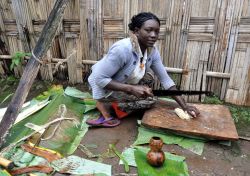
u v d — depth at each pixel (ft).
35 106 8.00
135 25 6.56
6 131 6.02
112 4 8.72
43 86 10.23
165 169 5.76
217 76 8.65
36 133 6.56
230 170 5.96
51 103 7.99
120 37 9.10
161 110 7.67
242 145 6.84
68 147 6.49
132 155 6.23
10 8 9.75
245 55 8.20
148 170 5.68
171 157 6.17
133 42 6.63
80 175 5.49
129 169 5.84
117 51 6.58
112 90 7.01
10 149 5.86
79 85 10.12
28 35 9.99
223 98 8.96
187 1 8.10
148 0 8.40
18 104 6.09
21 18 9.74
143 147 6.52
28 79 6.12
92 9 8.93
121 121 7.76
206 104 8.15
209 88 8.98
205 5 8.02
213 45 8.38
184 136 6.87
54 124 6.97
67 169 5.64
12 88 10.21
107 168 5.77
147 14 6.44
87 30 9.30
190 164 6.10
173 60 8.92
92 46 9.50
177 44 8.67
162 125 6.88
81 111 8.10
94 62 9.62
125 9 8.67
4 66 10.87
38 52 6.11
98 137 7.04
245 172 5.91
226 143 6.72
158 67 7.61
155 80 9.29
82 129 7.30
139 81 7.61
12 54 10.55
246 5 7.71
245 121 7.98
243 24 7.90
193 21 8.27
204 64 8.64
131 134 7.19
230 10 7.86
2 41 10.41
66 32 9.57
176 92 7.04
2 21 10.03
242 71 8.38
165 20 8.50
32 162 5.75
